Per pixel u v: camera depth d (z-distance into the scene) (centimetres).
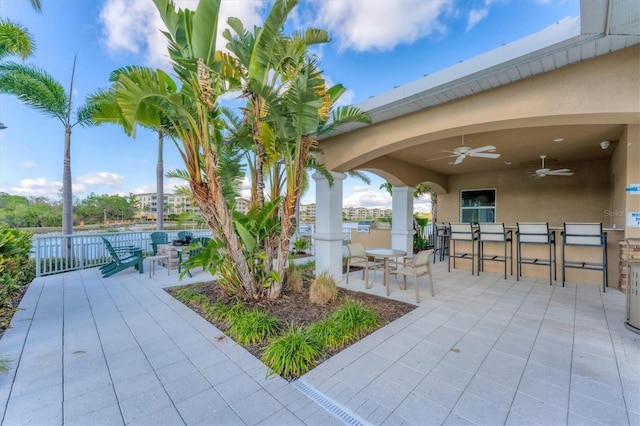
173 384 222
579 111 301
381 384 222
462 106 376
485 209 930
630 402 199
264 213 395
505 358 262
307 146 405
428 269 464
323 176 565
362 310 343
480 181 938
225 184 464
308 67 331
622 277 482
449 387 218
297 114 352
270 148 391
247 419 185
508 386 219
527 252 618
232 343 292
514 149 646
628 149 444
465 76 330
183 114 342
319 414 190
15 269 446
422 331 322
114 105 326
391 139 451
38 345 286
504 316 370
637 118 301
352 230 956
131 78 298
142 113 320
